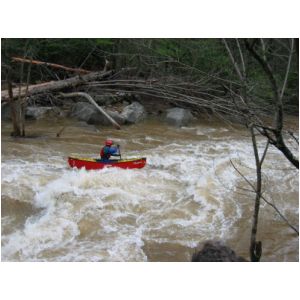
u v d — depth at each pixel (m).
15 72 18.55
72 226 7.88
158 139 14.41
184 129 16.03
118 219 8.33
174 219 8.45
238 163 11.84
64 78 19.42
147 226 8.13
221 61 15.02
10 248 7.12
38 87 16.44
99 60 21.30
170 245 7.48
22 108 13.61
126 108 16.97
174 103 18.33
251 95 10.16
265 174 11.10
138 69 18.84
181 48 17.00
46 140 13.36
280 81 13.37
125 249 7.25
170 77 16.55
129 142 13.84
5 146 12.38
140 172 10.73
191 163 11.80
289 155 4.72
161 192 9.62
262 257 7.12
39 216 8.27
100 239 7.57
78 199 8.90
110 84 17.53
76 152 12.35
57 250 7.16
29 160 11.27
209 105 14.59
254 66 12.33
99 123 15.94
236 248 7.45
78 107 16.44
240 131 16.05
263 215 8.77
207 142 14.29
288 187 10.32
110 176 10.11
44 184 9.55
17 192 9.03
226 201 9.30
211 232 8.03
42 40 18.42
